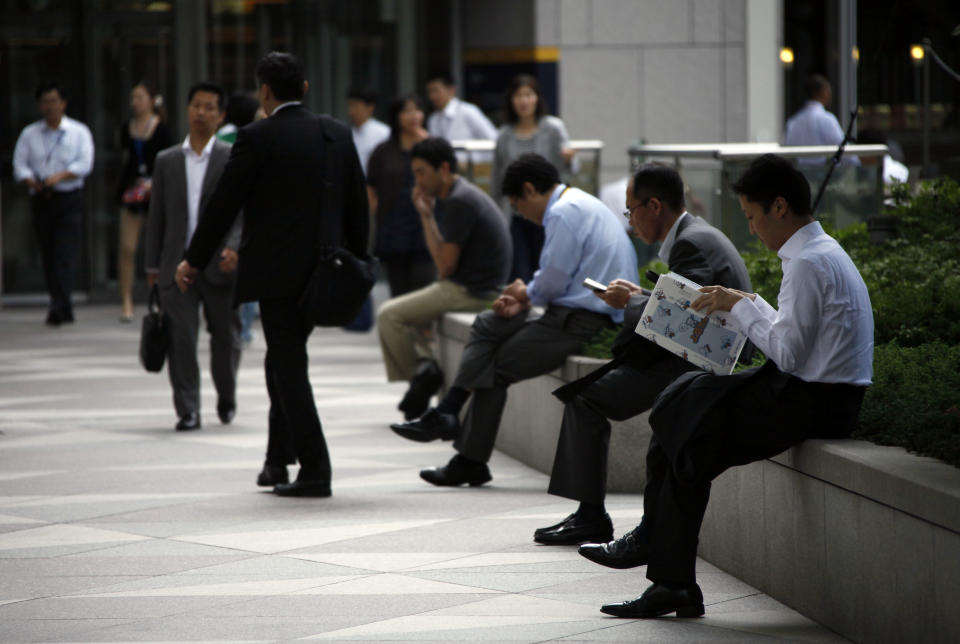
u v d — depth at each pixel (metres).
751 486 8.28
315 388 17.08
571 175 19.11
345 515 10.31
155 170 13.66
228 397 14.43
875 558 6.85
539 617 7.66
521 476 11.95
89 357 19.81
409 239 19.28
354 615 7.72
